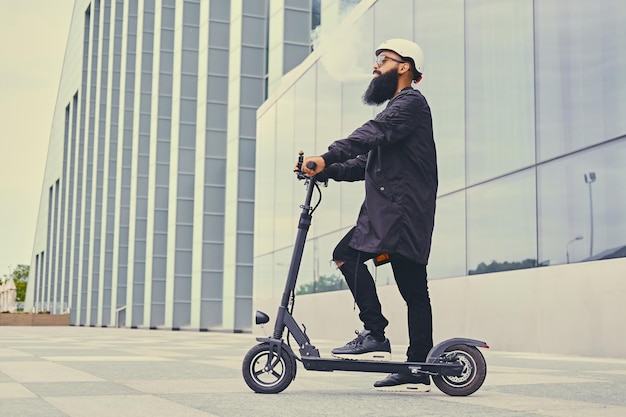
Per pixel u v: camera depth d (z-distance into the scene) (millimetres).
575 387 4820
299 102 21625
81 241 58312
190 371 5969
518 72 11750
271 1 27594
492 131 12344
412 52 4422
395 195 4250
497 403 3801
